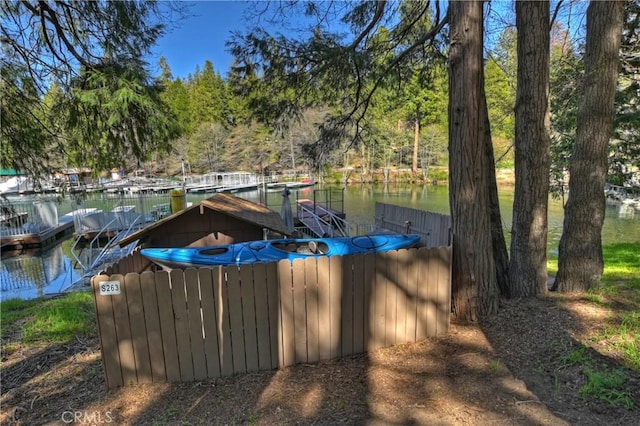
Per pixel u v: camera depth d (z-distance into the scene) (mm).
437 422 2061
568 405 2133
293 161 30906
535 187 3672
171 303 2576
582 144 3775
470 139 3201
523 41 3598
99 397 2473
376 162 32406
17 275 10023
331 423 2092
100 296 2467
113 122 3684
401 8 5488
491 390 2340
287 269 2746
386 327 3057
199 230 5871
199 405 2354
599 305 3426
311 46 4895
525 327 3104
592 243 3838
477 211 3281
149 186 27656
